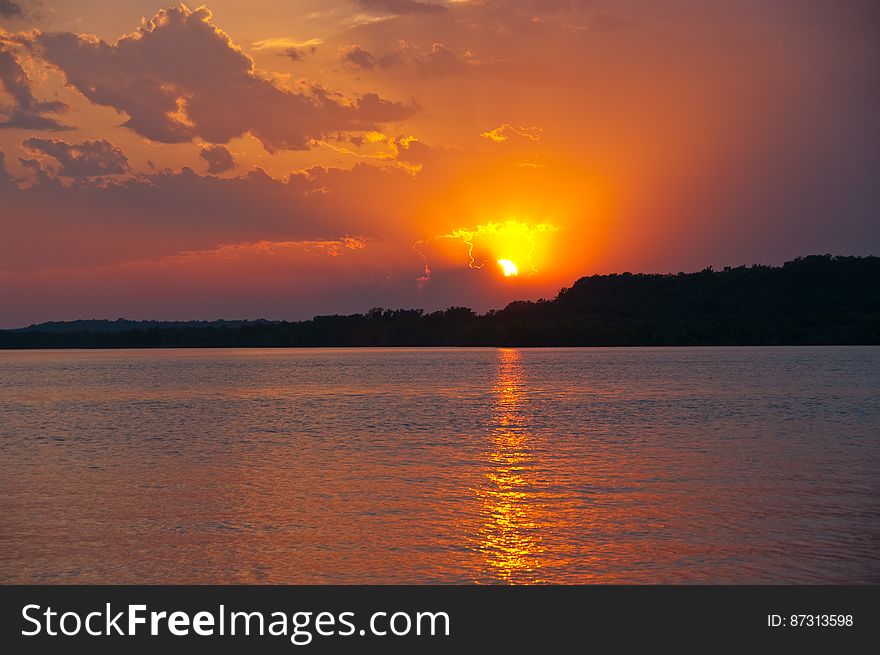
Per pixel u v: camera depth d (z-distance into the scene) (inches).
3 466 1775.3
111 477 1624.0
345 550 1102.4
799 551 1085.8
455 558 1072.2
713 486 1487.5
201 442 2159.2
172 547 1119.0
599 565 1047.6
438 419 2687.0
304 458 1859.0
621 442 2085.4
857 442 2065.7
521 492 1444.4
